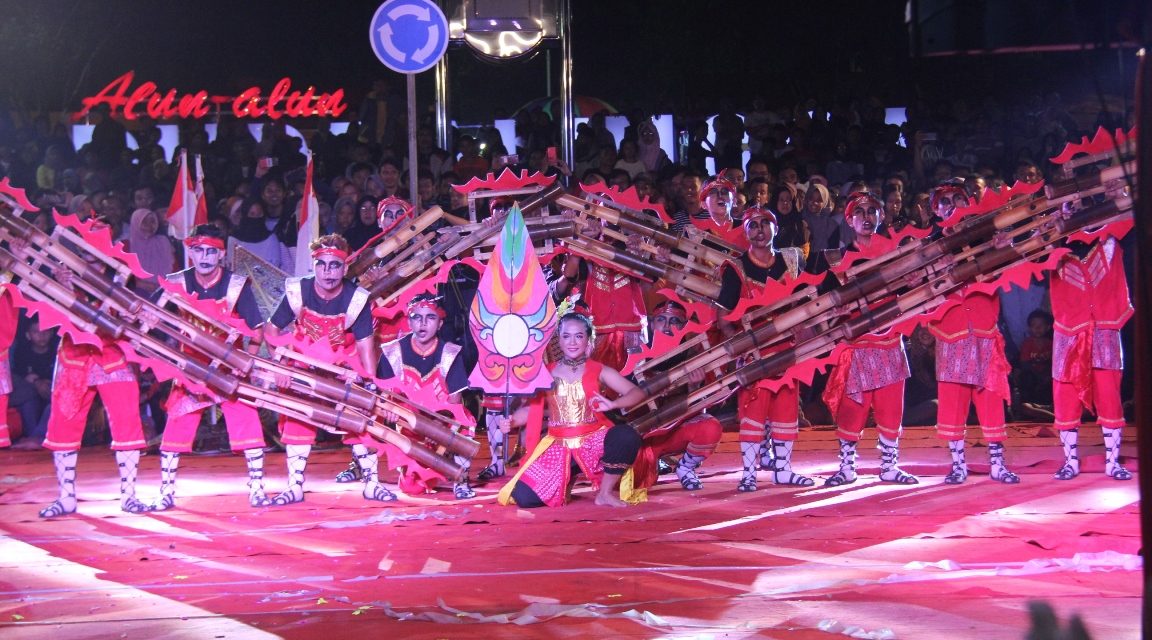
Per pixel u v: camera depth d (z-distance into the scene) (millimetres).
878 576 4598
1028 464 7234
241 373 6285
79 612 4297
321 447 8750
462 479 6559
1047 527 5402
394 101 13016
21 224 6051
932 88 13812
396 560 5027
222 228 9633
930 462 7445
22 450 8672
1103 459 7281
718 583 4551
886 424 6723
